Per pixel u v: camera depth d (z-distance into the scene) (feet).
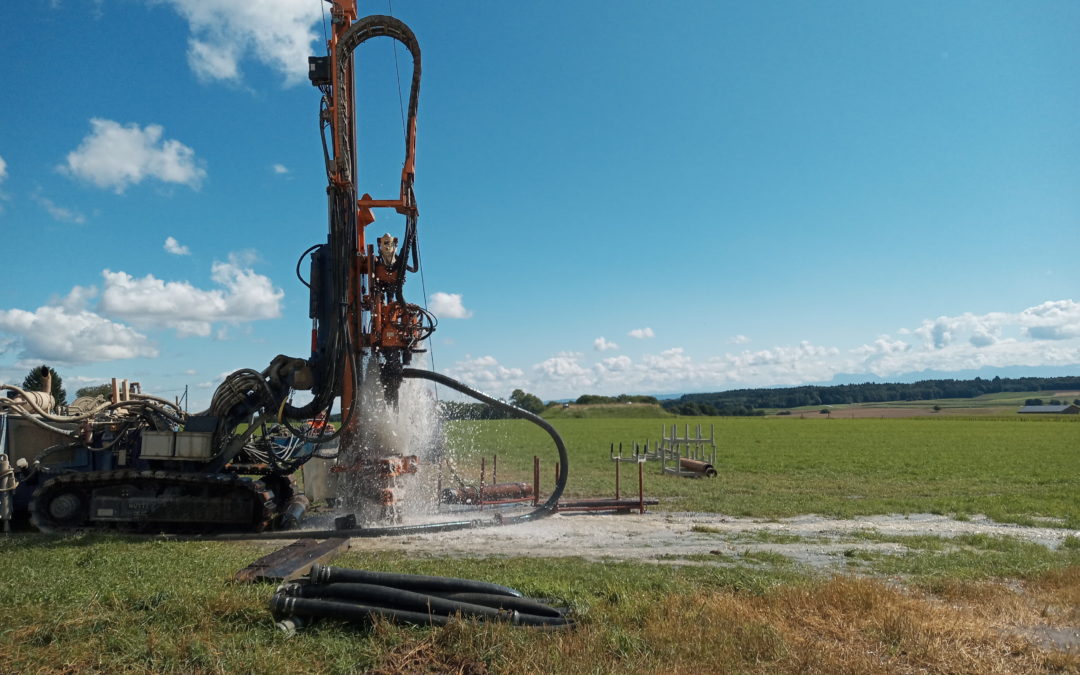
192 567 27.73
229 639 19.35
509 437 169.27
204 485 39.60
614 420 315.99
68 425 42.19
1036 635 22.79
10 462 41.01
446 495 53.42
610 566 30.83
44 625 19.84
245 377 40.91
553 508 48.16
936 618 23.13
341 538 37.29
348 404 42.55
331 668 17.98
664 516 49.14
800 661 19.13
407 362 45.37
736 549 36.78
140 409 42.52
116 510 39.17
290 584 22.45
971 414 431.43
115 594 22.13
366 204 43.78
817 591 25.23
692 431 205.16
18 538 36.22
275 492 46.88
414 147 44.50
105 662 17.90
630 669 18.08
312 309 43.29
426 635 19.62
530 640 19.48
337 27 42.83
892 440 163.22
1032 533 44.39
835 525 46.09
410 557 33.14
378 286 44.32
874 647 20.86
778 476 81.66
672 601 23.20
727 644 19.97
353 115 43.73
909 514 51.85
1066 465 98.12
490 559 32.40
